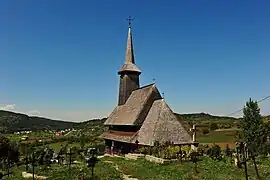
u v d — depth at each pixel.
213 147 42.72
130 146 55.28
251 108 35.84
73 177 29.27
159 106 51.31
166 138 46.53
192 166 32.66
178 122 49.09
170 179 26.81
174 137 47.00
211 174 27.97
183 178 26.78
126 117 60.72
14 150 58.56
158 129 47.50
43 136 115.31
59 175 31.61
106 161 46.38
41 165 43.03
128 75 69.56
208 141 64.62
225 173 28.42
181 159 37.41
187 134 48.09
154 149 42.62
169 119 49.00
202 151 42.06
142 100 58.78
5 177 36.53
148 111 57.09
